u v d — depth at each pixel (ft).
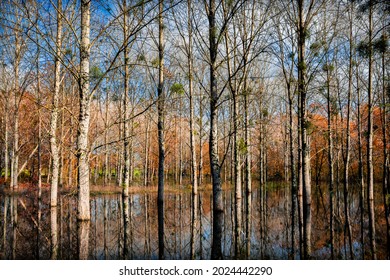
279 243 29.78
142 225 39.22
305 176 45.11
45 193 76.23
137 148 136.05
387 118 74.49
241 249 27.48
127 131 61.57
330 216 47.11
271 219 44.52
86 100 37.19
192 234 33.94
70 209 53.83
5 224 38.83
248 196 65.36
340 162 123.24
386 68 60.54
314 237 32.53
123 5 46.75
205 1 40.65
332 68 61.05
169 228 37.40
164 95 56.54
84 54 36.73
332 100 70.74
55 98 50.06
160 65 55.06
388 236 33.17
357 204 62.85
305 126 45.73
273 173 153.58
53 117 50.42
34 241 29.94
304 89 45.83
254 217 46.32
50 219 42.65
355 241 30.78
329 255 25.66
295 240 31.12
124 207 54.03
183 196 80.23
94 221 41.81
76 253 25.76
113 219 43.73
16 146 79.61
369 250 27.37
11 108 91.50
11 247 27.61
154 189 90.38
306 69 45.78
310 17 44.52
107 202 64.95
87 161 38.22
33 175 100.48
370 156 55.16
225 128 98.78
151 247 28.09
